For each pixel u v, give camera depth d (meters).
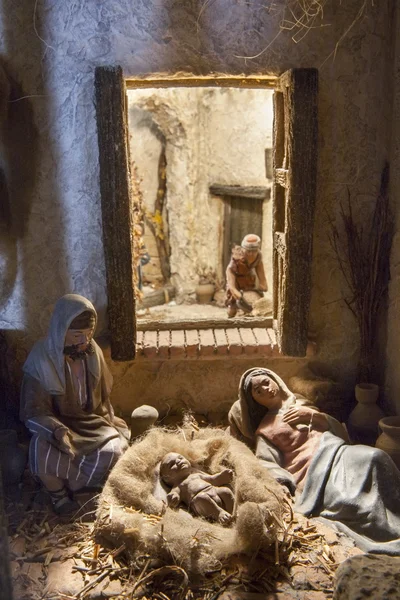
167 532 3.83
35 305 5.36
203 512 4.17
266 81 5.14
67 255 5.26
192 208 8.96
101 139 4.88
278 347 5.34
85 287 5.32
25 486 4.74
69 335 4.54
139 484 4.26
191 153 8.79
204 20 4.88
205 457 4.54
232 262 6.50
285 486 4.47
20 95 5.01
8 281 5.30
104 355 5.37
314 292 5.37
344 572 3.51
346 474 4.29
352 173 5.17
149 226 9.30
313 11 4.90
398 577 3.45
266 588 3.69
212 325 5.64
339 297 5.37
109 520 3.98
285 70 5.00
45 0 4.86
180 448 4.56
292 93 4.86
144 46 4.93
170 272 9.35
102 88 4.80
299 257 5.10
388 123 5.07
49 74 4.98
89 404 4.76
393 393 5.21
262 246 8.58
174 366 5.50
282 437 4.72
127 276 5.11
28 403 4.55
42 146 5.09
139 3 4.86
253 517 3.78
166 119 8.68
